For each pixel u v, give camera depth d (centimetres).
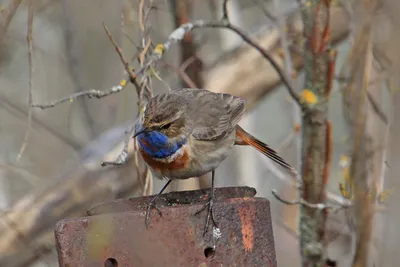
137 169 1127
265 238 859
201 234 827
